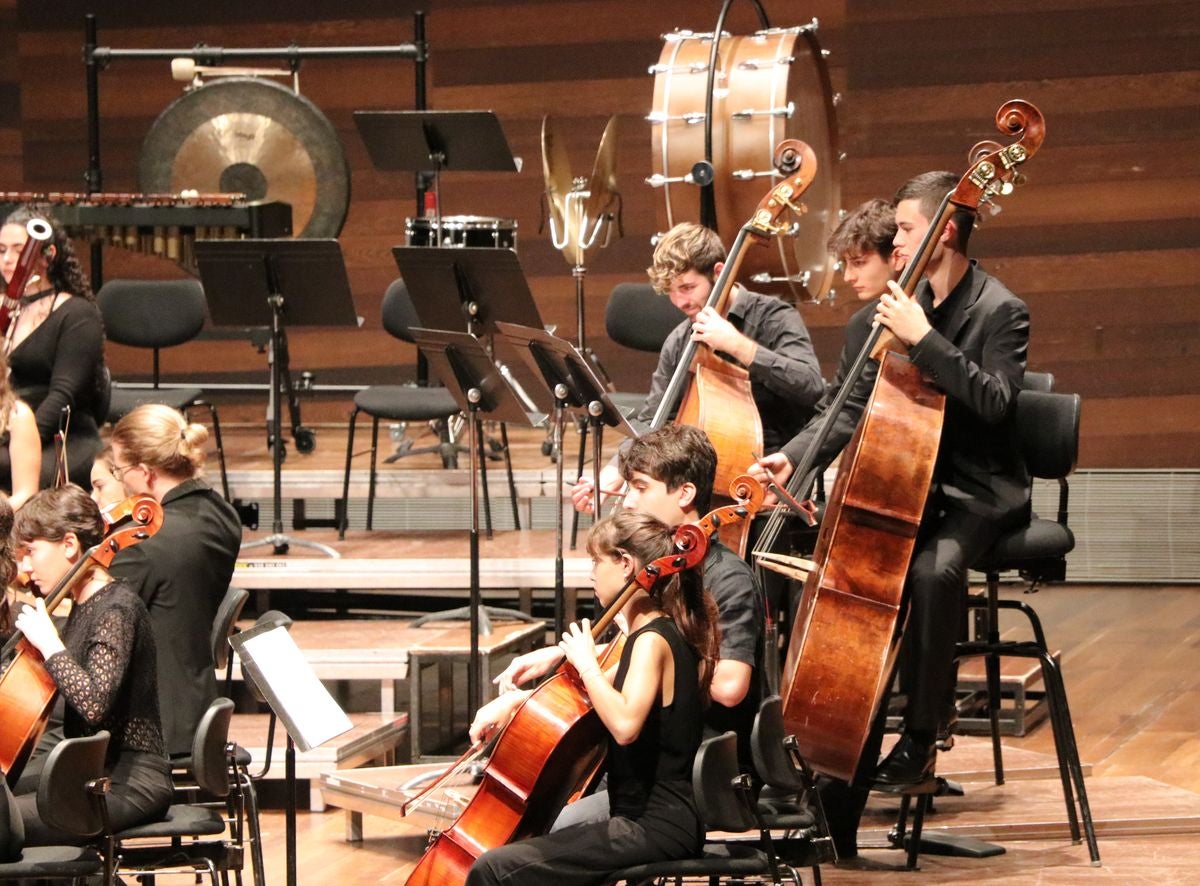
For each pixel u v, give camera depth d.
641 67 27.70
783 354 15.91
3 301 17.61
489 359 15.01
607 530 10.64
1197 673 20.44
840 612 12.78
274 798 16.73
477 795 10.92
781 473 14.51
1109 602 24.47
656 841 10.41
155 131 26.72
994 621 14.73
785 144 15.70
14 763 11.24
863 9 26.61
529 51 28.03
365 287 28.78
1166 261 26.03
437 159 21.66
